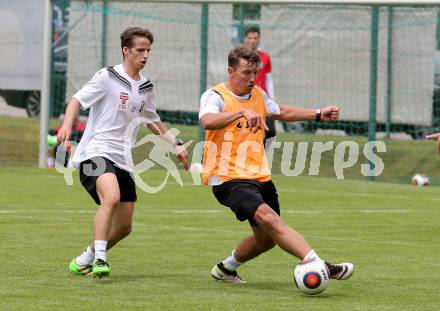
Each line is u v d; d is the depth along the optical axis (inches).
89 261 976.3
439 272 1037.8
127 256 1121.4
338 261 1115.3
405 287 940.0
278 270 1039.0
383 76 2518.5
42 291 877.8
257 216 879.1
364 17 2536.9
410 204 1806.1
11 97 2576.3
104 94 976.3
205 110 908.6
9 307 798.5
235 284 946.7
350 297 880.3
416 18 2487.7
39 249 1152.2
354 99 2559.1
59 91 2664.9
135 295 868.6
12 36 2541.8
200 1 2246.6
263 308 815.7
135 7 2659.9
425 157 2559.1
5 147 2647.6
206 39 2426.2
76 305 812.0
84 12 2652.6
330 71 2581.2
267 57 1897.1
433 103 2517.2
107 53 2659.9
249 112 866.8
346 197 1911.9
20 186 1946.4
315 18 2576.3
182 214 1565.0
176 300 846.5
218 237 1298.0
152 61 2682.1
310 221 1514.5
